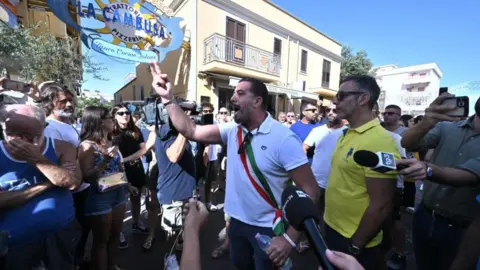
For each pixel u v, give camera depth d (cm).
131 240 330
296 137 170
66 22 634
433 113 155
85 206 220
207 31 1066
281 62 1377
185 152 265
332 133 305
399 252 278
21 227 150
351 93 168
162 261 285
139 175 341
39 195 159
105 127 237
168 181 264
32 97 262
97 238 227
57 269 173
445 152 182
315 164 315
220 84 1138
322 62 1684
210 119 306
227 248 301
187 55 1082
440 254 178
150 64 197
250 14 1191
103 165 219
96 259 229
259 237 156
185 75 1100
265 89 177
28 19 731
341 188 172
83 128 227
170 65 1198
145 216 407
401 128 399
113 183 221
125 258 290
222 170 562
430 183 183
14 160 154
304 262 290
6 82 244
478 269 109
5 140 157
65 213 169
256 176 171
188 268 89
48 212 159
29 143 151
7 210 149
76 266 243
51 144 171
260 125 174
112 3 719
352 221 167
